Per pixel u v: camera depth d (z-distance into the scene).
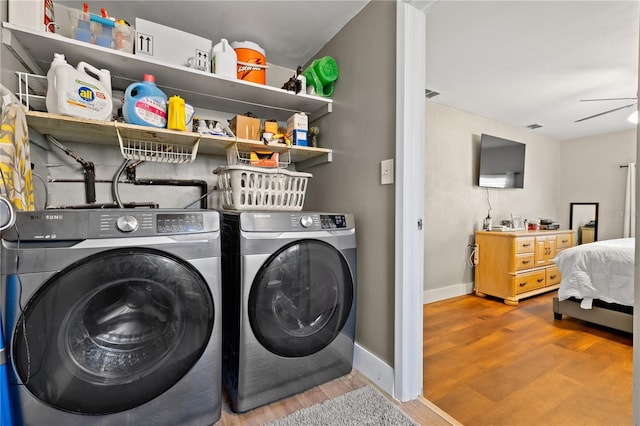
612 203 4.36
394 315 1.46
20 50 1.27
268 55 2.21
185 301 1.12
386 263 1.53
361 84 1.72
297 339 1.42
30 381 0.89
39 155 1.54
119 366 1.03
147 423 1.08
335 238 1.52
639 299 0.83
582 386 1.63
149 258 1.05
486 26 1.91
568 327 2.51
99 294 0.99
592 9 1.74
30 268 0.89
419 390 1.46
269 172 1.65
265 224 1.33
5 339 0.86
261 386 1.34
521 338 2.28
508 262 3.18
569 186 4.80
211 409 1.20
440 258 3.30
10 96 1.08
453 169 3.40
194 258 1.14
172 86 1.74
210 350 1.19
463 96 3.05
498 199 3.91
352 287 1.59
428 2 1.37
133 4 1.65
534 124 4.01
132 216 1.04
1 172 0.94
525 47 2.16
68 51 1.35
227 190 1.70
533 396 1.54
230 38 1.98
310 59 2.26
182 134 1.55
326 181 2.08
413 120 1.42
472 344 2.17
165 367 1.10
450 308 3.00
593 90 2.90
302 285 1.43
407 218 1.41
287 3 1.67
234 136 1.77
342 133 1.89
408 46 1.40
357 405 1.37
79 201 1.72
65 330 0.94
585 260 2.52
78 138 1.62
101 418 1.01
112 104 1.46
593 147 4.56
